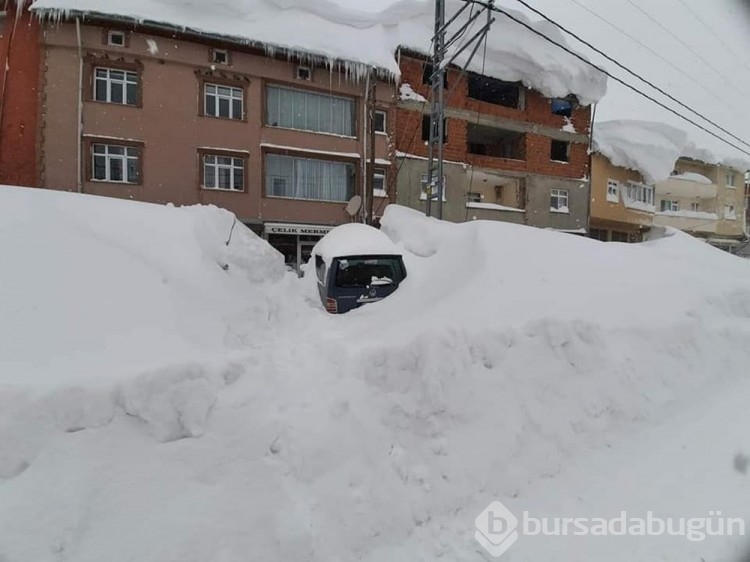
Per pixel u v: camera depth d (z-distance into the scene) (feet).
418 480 9.98
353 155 56.54
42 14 43.39
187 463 8.16
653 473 11.33
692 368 16.60
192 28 47.83
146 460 7.91
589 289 18.42
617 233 86.17
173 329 11.13
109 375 8.36
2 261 10.73
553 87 69.15
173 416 8.38
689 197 96.68
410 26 61.77
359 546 8.61
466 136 65.31
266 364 10.70
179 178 48.73
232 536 7.80
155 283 12.55
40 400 7.52
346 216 56.70
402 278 20.58
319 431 9.45
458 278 18.45
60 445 7.43
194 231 17.79
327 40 54.75
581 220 73.92
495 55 65.77
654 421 14.11
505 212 67.26
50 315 9.80
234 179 51.62
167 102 48.19
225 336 12.64
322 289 20.65
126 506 7.42
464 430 11.18
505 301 15.93
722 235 97.09
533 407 12.35
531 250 20.59
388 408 10.73
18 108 43.83
